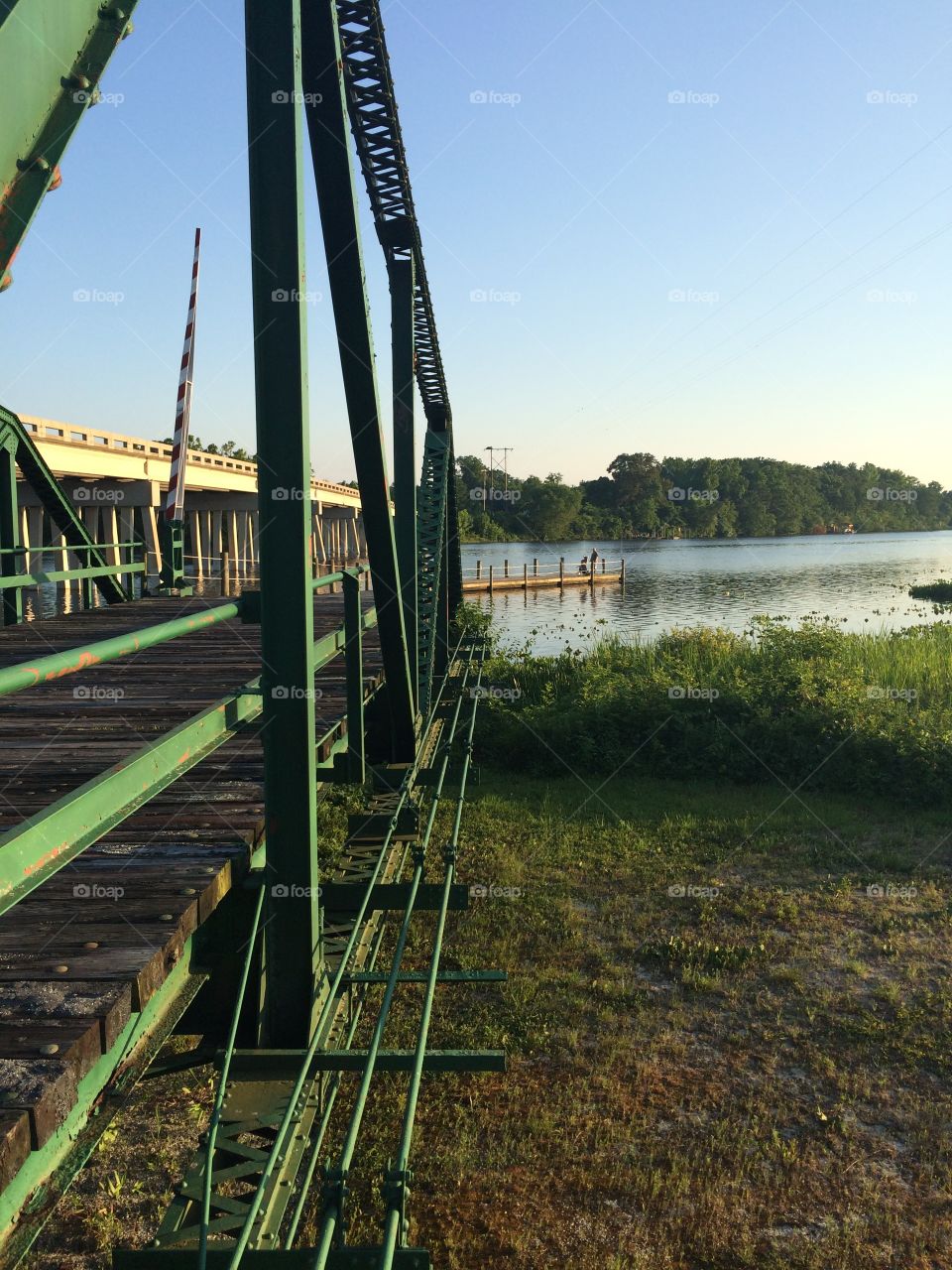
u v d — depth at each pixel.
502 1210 4.65
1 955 2.95
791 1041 6.16
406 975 3.75
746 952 7.31
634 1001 6.62
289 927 3.44
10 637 9.95
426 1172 4.95
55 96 1.66
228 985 3.89
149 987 2.90
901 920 7.91
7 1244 1.99
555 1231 4.50
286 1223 2.88
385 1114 5.46
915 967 7.09
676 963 7.22
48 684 7.42
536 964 7.17
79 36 1.72
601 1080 5.73
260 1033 3.52
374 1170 4.96
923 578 58.78
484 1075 5.83
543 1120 5.33
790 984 6.89
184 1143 5.38
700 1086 5.67
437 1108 5.52
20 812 4.09
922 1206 4.67
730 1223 4.55
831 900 8.33
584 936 7.67
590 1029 6.31
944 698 13.38
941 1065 5.86
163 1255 2.57
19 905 3.35
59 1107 2.26
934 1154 5.06
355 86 6.17
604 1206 4.67
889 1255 4.34
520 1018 6.41
